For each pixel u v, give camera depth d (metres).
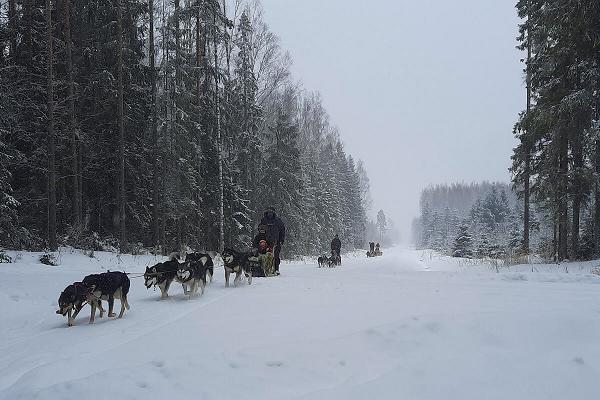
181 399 3.71
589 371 4.15
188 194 23.00
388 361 4.52
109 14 20.81
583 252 18.47
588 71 16.11
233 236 28.19
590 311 5.94
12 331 7.08
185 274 8.94
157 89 23.84
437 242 86.12
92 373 4.43
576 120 16.91
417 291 8.62
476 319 5.52
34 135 19.72
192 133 23.41
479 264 20.73
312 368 4.34
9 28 19.16
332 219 51.50
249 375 4.16
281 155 32.56
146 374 4.13
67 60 19.05
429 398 3.71
